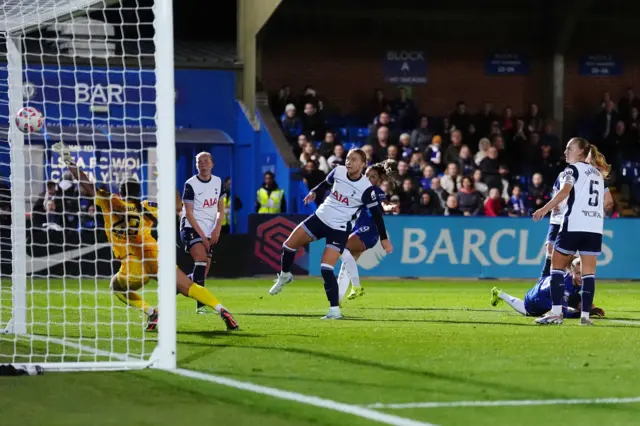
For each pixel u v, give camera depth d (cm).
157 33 1484
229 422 1097
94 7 2006
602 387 1334
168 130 1480
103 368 1455
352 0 5725
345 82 5912
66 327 2073
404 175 4578
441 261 4244
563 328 2123
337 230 2319
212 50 5891
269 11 5062
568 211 2161
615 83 6122
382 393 1273
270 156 5069
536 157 5238
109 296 3061
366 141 5481
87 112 5103
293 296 3166
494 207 4512
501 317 2405
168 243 1478
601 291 3666
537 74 6050
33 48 5022
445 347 1748
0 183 3959
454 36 5972
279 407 1178
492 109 5631
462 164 4922
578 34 6066
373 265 4234
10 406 1189
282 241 4316
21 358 1597
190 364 1516
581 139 2150
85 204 4159
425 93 5988
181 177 5378
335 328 2084
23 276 1969
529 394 1275
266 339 1855
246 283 3900
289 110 5178
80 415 1135
